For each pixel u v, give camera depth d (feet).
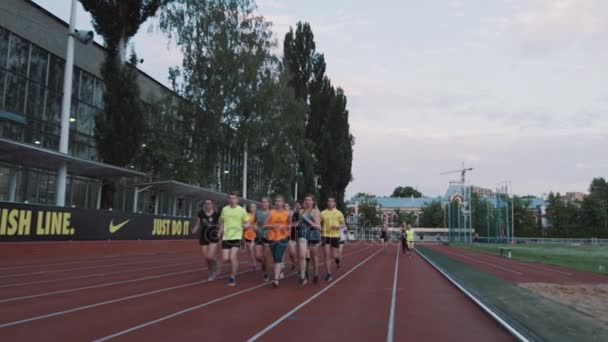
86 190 96.99
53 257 59.36
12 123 83.71
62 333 18.81
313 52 195.72
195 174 108.99
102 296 28.48
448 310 25.98
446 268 53.72
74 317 21.98
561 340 17.70
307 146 143.02
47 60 92.43
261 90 116.98
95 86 107.24
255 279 39.32
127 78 83.30
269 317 22.90
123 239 75.25
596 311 26.13
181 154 111.24
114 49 85.40
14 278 37.35
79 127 101.71
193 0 106.83
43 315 22.35
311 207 37.11
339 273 47.03
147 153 106.11
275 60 125.49
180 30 106.22
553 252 127.54
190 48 110.32
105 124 81.76
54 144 94.17
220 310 24.45
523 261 79.51
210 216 38.04
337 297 30.01
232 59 112.37
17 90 84.94
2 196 77.41
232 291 31.63
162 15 102.89
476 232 231.09
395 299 29.73
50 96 92.99
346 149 196.75
